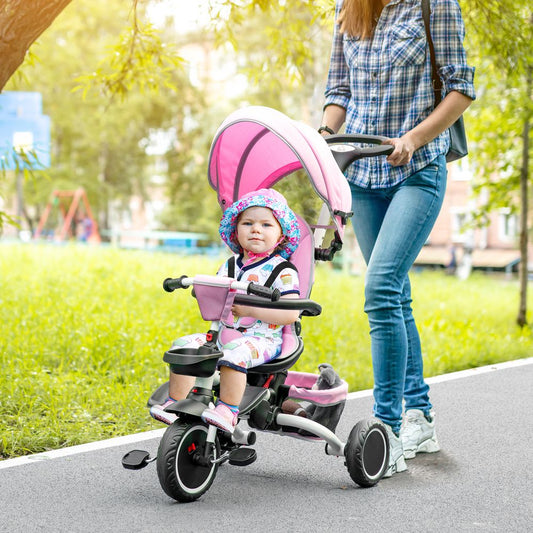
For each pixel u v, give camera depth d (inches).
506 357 345.4
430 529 137.7
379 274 167.9
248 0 336.8
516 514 146.2
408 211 170.2
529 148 506.6
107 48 342.0
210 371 138.0
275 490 158.1
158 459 143.2
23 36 212.4
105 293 472.4
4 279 513.3
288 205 168.6
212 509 145.7
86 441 196.4
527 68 393.4
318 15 333.7
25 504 148.7
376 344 168.4
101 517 141.1
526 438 203.0
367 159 177.3
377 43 175.2
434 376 297.7
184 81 1389.0
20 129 1019.3
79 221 1542.8
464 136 182.4
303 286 161.2
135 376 270.4
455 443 197.5
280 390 156.6
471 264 1312.7
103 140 1465.3
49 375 264.8
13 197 1568.7
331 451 159.9
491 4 360.8
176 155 1525.6
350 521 140.8
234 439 154.6
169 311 411.2
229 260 160.1
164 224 1592.0
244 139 166.1
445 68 168.9
